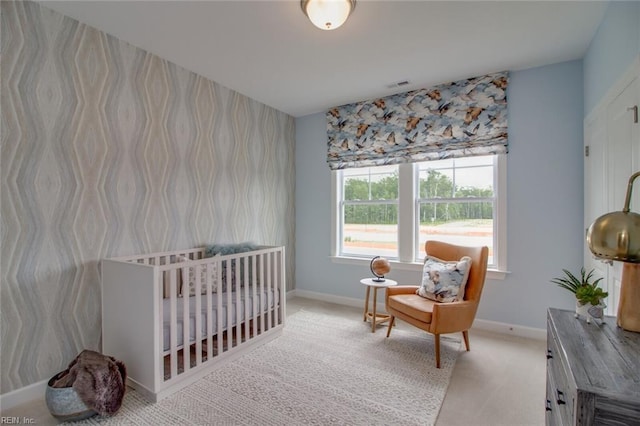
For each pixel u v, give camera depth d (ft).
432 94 11.32
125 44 8.36
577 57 9.20
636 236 3.60
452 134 10.94
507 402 6.61
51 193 7.01
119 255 8.23
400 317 9.27
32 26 6.70
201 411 6.27
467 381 7.42
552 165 9.64
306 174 14.66
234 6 6.88
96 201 7.78
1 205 6.35
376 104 12.55
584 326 4.43
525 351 8.97
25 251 6.66
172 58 9.27
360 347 9.19
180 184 9.81
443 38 8.18
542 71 9.76
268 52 8.91
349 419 6.05
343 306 13.23
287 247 14.46
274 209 13.70
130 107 8.48
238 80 10.83
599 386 2.93
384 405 6.48
